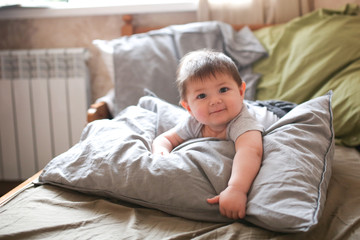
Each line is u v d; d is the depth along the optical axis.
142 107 1.17
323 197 0.70
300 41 1.44
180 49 1.52
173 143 0.98
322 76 1.32
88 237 0.64
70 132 1.90
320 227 0.67
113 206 0.75
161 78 1.47
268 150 0.80
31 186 0.86
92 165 0.83
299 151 0.78
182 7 1.81
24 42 1.96
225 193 0.70
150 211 0.75
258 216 0.64
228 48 1.51
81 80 1.84
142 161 0.79
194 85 0.86
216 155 0.80
